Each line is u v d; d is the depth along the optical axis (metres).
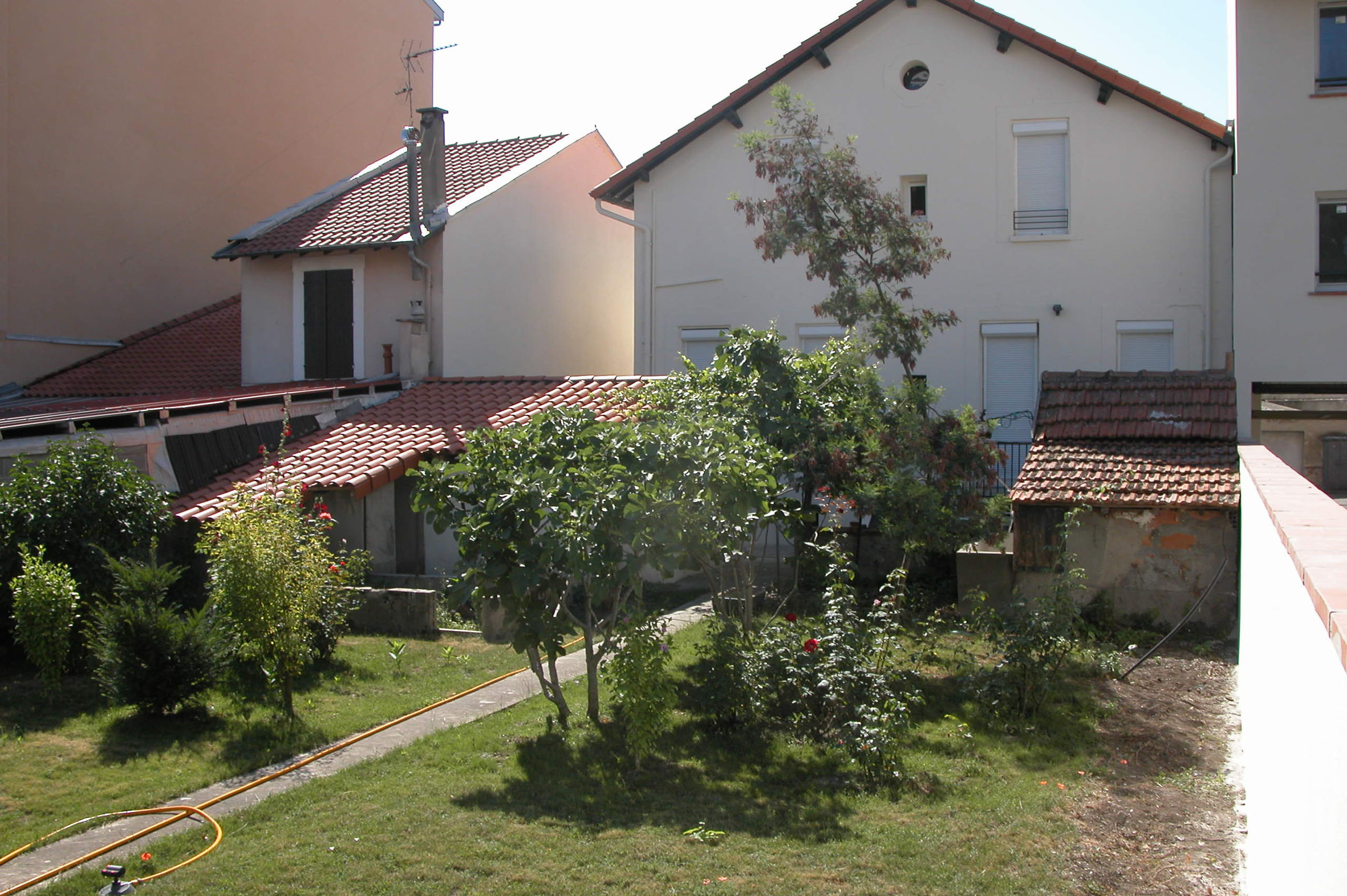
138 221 23.25
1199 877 5.59
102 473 10.90
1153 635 11.39
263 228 20.69
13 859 5.97
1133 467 12.47
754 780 7.12
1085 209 17.69
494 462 7.59
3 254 20.89
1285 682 4.59
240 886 5.46
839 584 8.56
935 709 8.75
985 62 18.12
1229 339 17.05
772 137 15.30
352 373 19.38
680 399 10.79
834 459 11.18
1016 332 18.00
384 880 5.51
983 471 12.20
